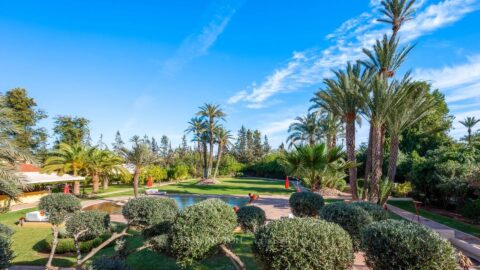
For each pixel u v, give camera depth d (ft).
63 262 26.71
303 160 48.44
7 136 36.52
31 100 106.42
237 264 17.15
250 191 91.30
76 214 21.13
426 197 61.00
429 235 15.03
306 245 14.19
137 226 19.54
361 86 54.85
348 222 22.54
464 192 47.19
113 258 18.85
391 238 15.33
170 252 17.58
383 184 52.03
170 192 88.12
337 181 82.12
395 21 58.39
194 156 194.08
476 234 34.17
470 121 115.44
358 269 23.24
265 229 15.66
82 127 131.34
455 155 58.75
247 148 260.83
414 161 77.61
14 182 35.76
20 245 32.22
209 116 143.64
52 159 83.56
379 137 54.49
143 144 77.46
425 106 53.36
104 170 92.63
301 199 32.71
